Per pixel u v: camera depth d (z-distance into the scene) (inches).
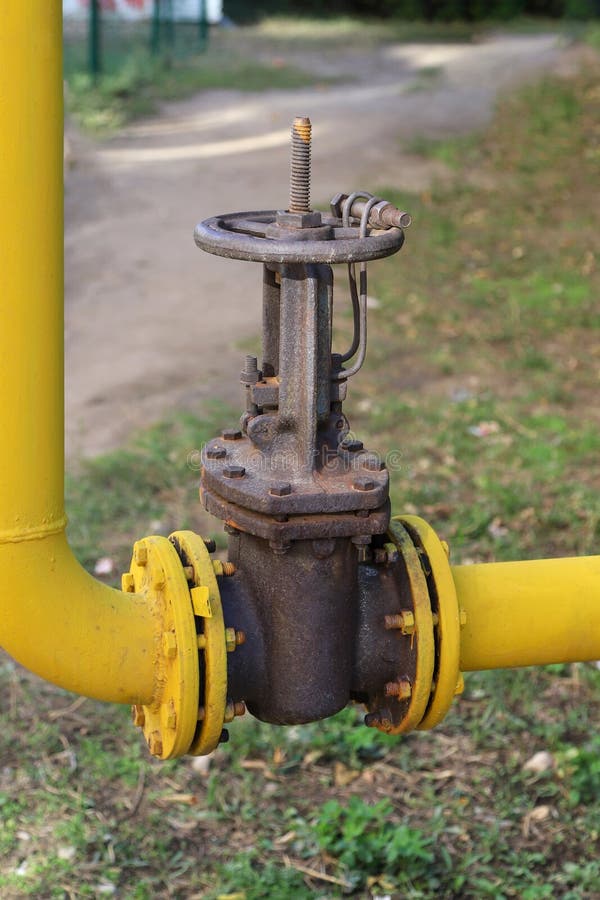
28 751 165.8
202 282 368.8
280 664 76.4
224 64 760.3
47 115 64.2
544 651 81.3
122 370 300.7
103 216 432.5
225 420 265.1
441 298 353.4
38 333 66.7
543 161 502.3
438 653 77.1
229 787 160.9
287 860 148.6
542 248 403.9
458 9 998.4
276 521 72.3
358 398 279.7
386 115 588.7
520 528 220.7
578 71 681.0
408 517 82.4
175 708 72.6
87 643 73.4
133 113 594.2
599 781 160.1
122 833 152.4
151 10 808.3
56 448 69.8
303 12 1046.4
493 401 280.7
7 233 64.8
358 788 161.2
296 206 70.8
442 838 152.3
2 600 71.3
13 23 62.3
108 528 219.6
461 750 168.1
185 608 72.1
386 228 71.5
